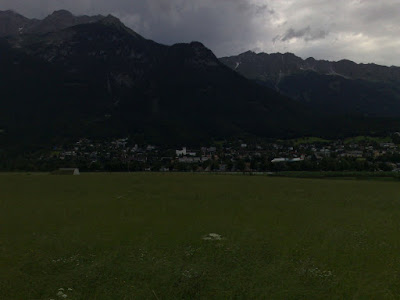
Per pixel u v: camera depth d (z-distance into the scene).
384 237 39.84
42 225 47.19
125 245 36.94
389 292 24.97
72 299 24.22
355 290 25.36
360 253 33.84
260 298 24.11
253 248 35.38
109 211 57.25
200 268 29.55
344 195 77.44
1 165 195.38
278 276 27.91
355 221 49.12
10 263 31.70
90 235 41.38
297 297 24.25
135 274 28.45
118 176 127.00
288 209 59.03
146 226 45.91
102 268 29.94
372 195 77.44
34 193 80.81
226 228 44.47
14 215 54.38
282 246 36.19
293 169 173.62
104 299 24.25
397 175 131.50
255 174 150.25
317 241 38.22
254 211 57.06
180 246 36.12
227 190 85.44
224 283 26.56
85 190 85.75
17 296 24.84
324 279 27.27
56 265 31.00
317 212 56.25
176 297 24.39
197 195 76.38
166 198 72.00
